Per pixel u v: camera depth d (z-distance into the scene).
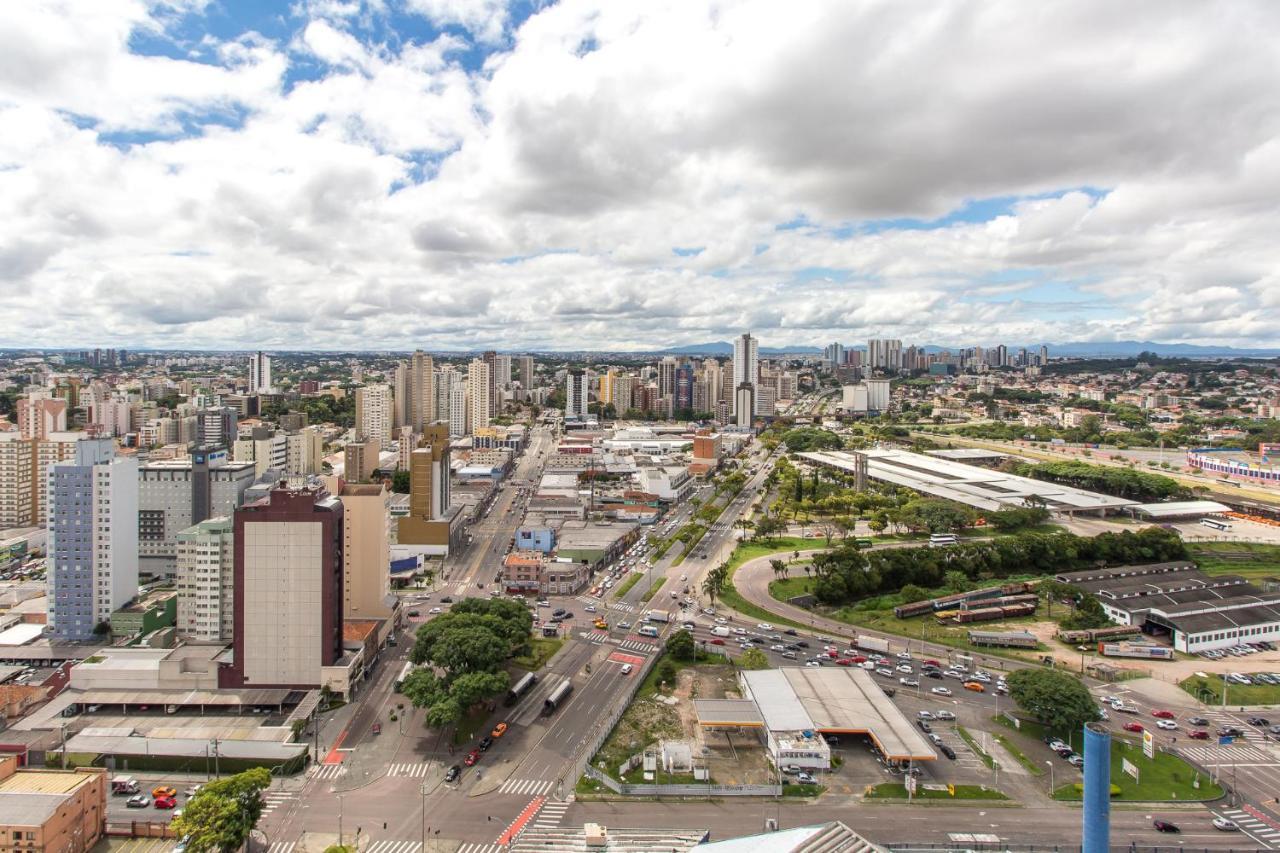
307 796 177.00
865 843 138.25
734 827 166.12
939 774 187.12
